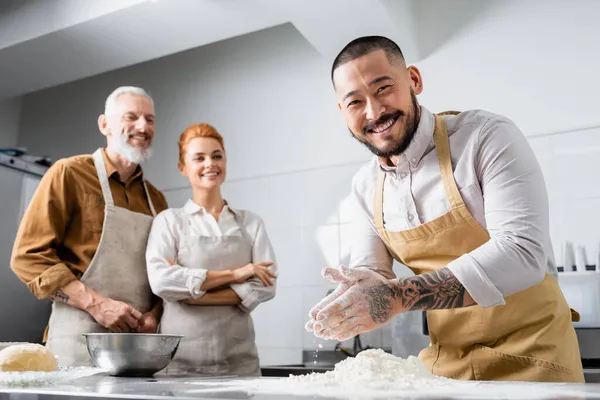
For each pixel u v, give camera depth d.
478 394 0.77
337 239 2.72
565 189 2.28
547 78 2.40
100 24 2.59
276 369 2.35
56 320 1.73
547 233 1.14
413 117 1.25
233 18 2.51
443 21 2.65
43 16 2.71
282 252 2.84
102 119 2.05
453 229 1.25
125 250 1.85
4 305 2.63
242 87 3.14
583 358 2.03
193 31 2.64
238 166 3.05
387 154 1.27
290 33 3.07
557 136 2.34
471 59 2.56
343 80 1.21
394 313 1.06
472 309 1.24
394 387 0.86
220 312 1.76
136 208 1.98
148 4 2.42
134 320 1.68
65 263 1.79
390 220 1.36
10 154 2.75
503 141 1.18
